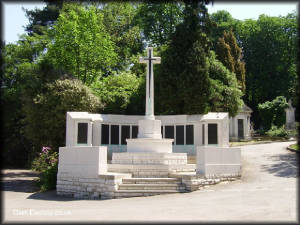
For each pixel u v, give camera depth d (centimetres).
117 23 4397
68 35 2833
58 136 2302
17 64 3512
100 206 1158
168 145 1797
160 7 3616
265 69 4853
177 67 2462
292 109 4534
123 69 3944
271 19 4841
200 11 2595
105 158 1510
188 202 1134
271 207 978
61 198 1455
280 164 1808
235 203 1063
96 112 2638
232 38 4231
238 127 4047
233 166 1586
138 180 1430
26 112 2355
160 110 2603
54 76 2402
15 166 3341
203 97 2378
